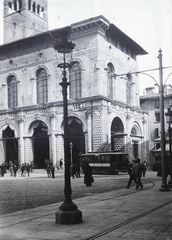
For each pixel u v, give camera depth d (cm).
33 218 1064
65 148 1038
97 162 4194
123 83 5481
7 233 840
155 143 6156
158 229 849
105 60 4994
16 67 5662
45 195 1828
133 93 5831
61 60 5162
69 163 1028
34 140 5525
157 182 2630
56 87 5197
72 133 5300
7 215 1135
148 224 915
